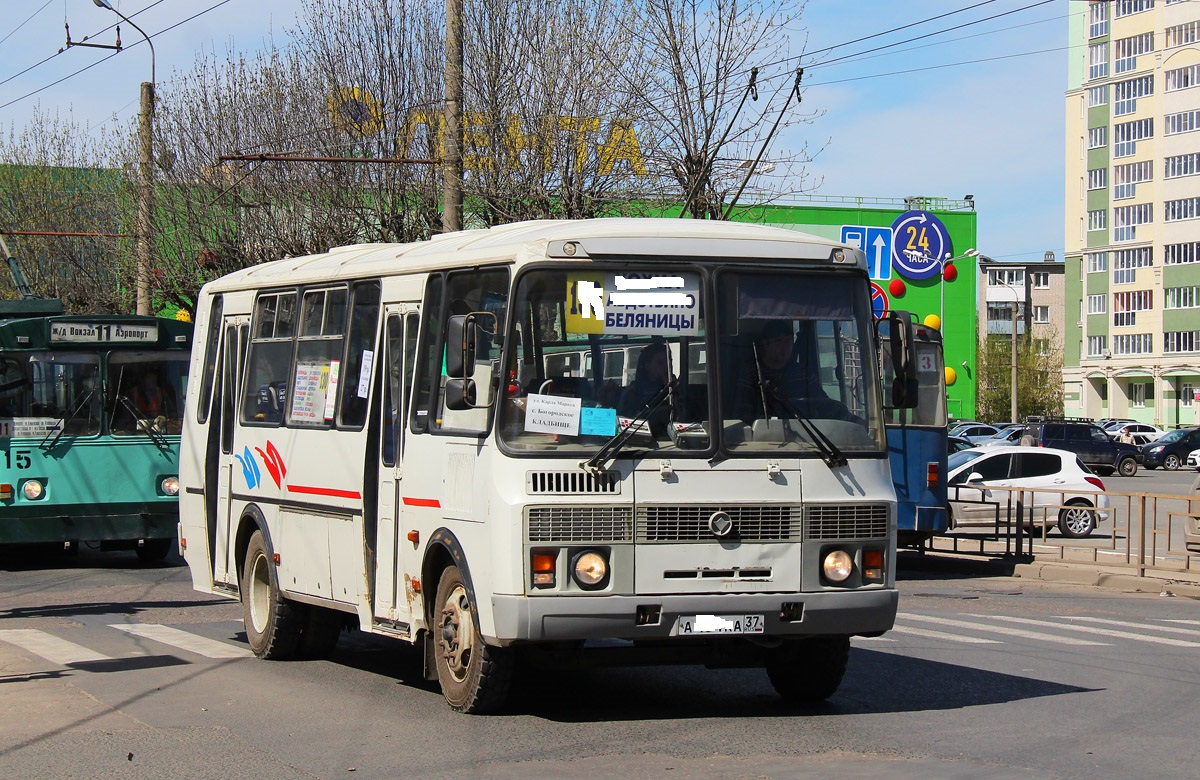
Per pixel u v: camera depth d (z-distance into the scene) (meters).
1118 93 90.31
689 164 26.25
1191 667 11.16
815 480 8.38
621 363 8.26
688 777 7.03
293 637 11.23
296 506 10.92
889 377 18.23
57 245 43.16
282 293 11.65
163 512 19.20
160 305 40.66
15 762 7.60
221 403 12.62
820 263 8.67
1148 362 88.38
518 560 7.96
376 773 7.21
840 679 9.07
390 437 9.59
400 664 11.22
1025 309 125.88
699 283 8.41
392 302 9.80
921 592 18.30
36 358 18.64
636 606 8.02
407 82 30.44
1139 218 89.19
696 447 8.21
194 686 10.05
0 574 18.89
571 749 7.73
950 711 8.98
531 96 27.52
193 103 34.28
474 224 30.02
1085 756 7.55
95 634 12.97
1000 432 55.97
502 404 8.14
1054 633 13.59
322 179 31.08
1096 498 21.08
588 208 27.14
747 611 8.17
